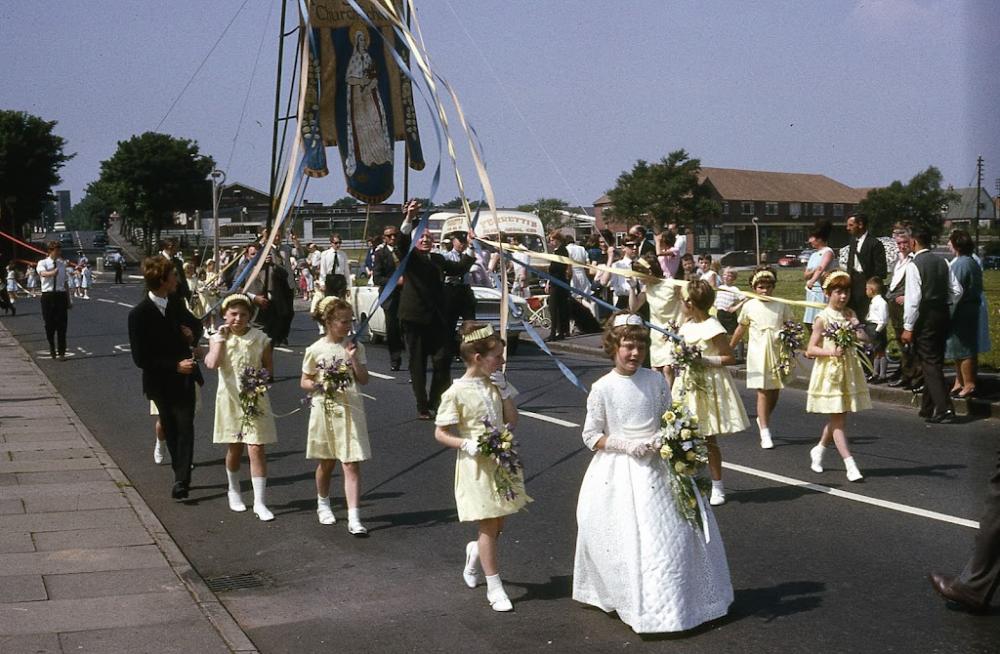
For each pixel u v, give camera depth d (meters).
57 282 18.02
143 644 4.86
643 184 81.31
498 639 5.02
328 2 13.45
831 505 7.35
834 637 4.91
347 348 6.99
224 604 5.65
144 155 75.56
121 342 21.33
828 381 8.07
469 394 5.48
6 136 75.50
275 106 10.16
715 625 5.12
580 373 15.26
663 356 9.67
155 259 8.00
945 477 8.10
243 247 19.12
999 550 5.10
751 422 10.80
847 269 12.95
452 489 8.24
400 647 4.95
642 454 5.12
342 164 13.71
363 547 6.70
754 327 9.41
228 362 7.59
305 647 4.98
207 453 9.85
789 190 105.31
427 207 7.57
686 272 15.88
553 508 7.52
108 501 7.64
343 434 6.94
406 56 13.97
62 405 12.56
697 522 5.11
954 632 4.95
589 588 5.33
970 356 10.95
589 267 7.58
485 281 19.31
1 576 5.88
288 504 7.88
